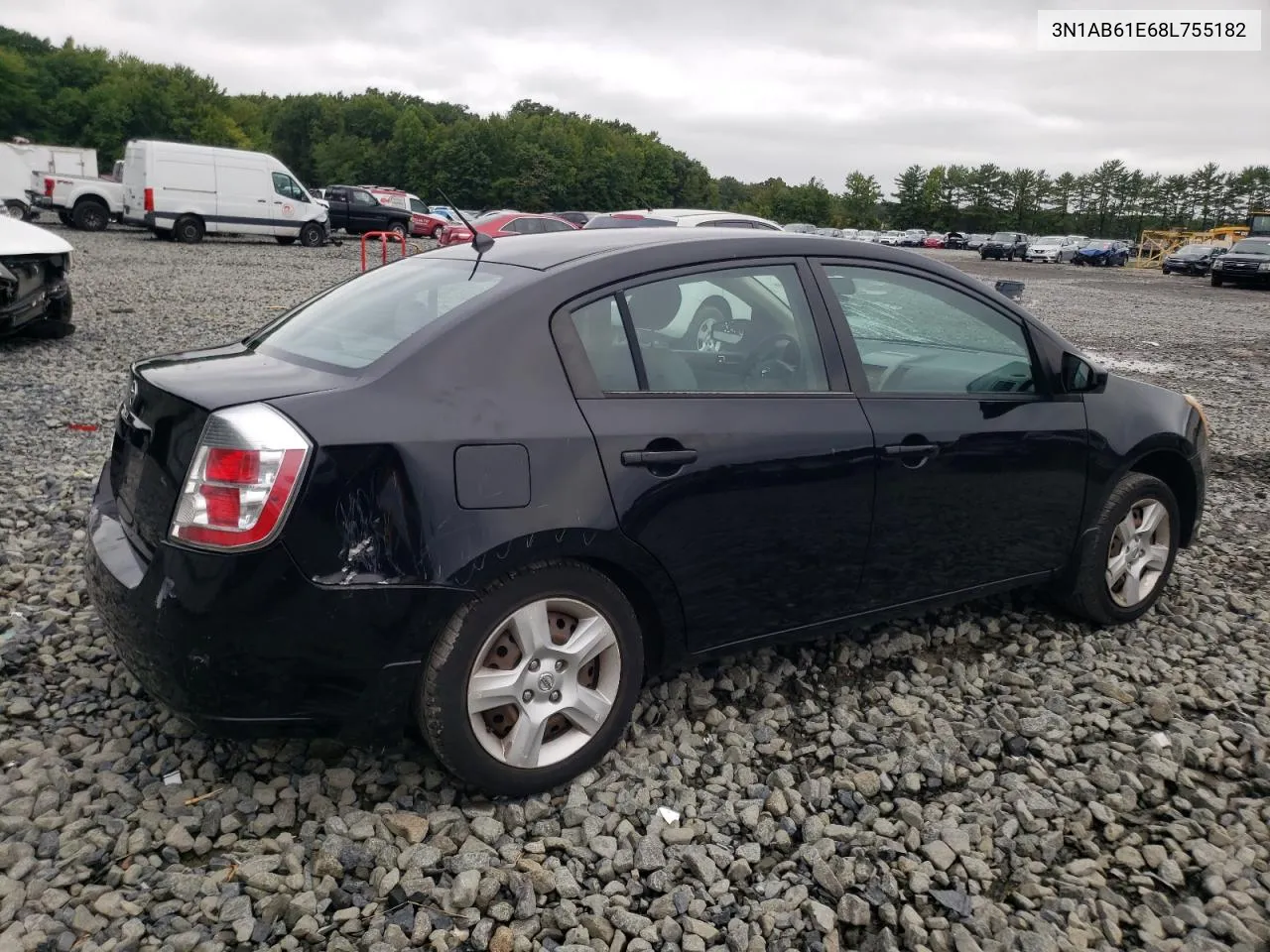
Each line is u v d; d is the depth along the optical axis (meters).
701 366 3.18
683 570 3.08
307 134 134.12
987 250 58.75
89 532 3.06
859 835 2.90
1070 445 3.95
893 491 3.46
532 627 2.84
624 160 118.69
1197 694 3.82
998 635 4.29
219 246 27.12
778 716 3.52
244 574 2.51
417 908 2.53
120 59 120.00
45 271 9.55
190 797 2.90
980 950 2.49
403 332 2.92
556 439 2.80
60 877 2.53
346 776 3.02
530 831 2.85
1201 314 22.59
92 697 3.40
